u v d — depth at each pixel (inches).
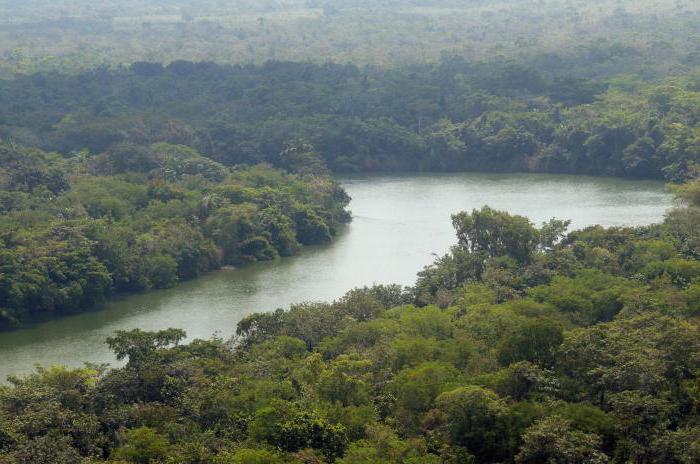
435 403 3964.1
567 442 3535.9
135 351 4665.4
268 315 5324.8
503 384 4084.6
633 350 4089.6
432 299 5866.1
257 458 3496.6
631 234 6727.4
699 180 7864.2
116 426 4082.2
